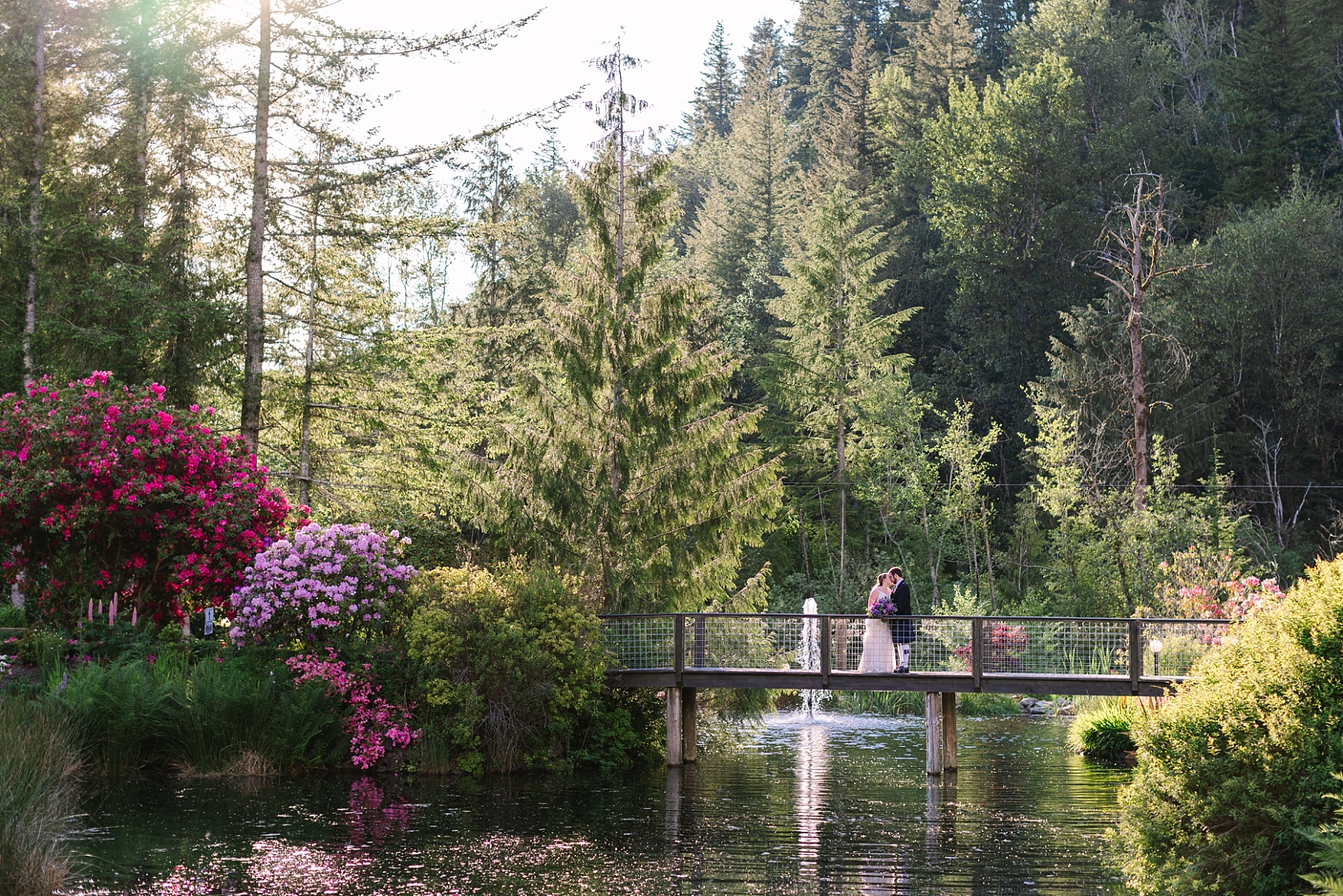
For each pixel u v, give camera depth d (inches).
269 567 625.9
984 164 1994.3
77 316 829.2
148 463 640.4
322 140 823.7
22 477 615.5
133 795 500.7
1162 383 1530.5
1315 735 301.1
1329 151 1968.5
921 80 2415.1
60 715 514.3
